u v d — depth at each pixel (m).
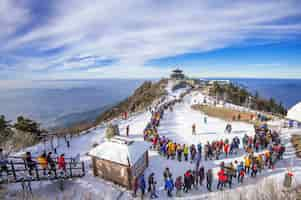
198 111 37.66
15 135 21.83
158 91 75.50
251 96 75.75
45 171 12.70
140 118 33.41
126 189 12.84
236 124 28.41
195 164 15.96
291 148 18.56
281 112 68.38
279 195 9.45
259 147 18.69
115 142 14.16
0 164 11.34
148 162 15.86
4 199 10.30
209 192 12.23
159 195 12.15
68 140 22.59
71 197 11.38
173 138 22.48
